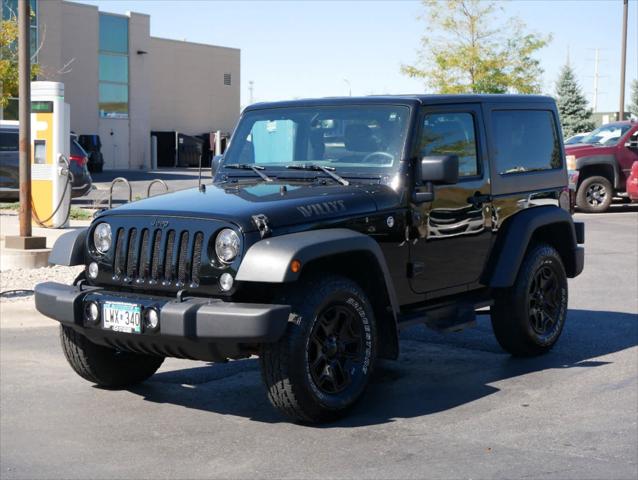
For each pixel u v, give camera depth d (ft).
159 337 18.43
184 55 193.06
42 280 36.96
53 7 146.92
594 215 72.18
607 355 25.86
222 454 17.46
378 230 20.52
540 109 26.53
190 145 181.47
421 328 29.76
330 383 19.24
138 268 19.35
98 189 101.81
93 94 162.91
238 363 24.99
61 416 20.07
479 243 23.82
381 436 18.51
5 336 28.58
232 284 18.11
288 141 22.79
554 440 18.20
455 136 23.06
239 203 19.15
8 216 62.23
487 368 24.39
